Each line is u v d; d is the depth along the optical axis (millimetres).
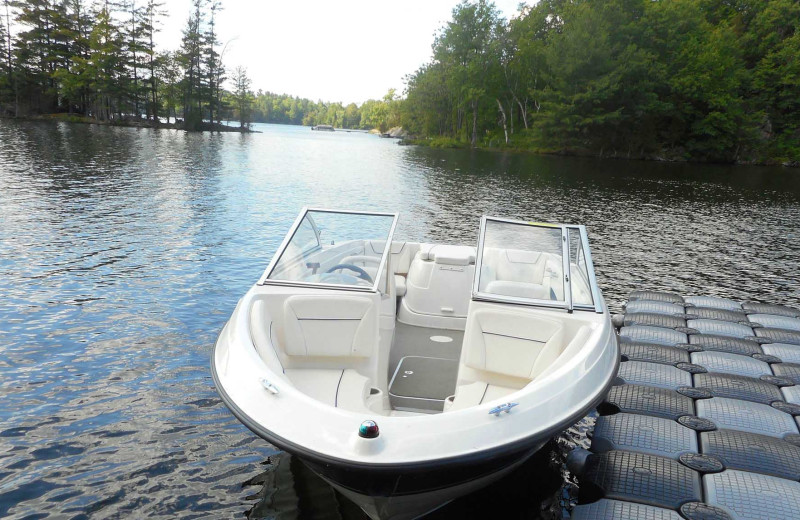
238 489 4176
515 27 73438
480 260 4914
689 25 62344
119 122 81188
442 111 86000
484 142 76188
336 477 3178
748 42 67062
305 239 5297
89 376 5836
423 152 60688
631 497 3734
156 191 19922
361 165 38344
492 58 74250
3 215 14008
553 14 75938
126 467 4375
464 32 75938
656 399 5062
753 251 15164
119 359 6270
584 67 59875
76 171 24234
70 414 5098
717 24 72375
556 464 4738
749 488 3754
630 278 11656
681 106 59062
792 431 4578
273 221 15312
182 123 91000
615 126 58688
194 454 4594
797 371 5750
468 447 3084
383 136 127875
